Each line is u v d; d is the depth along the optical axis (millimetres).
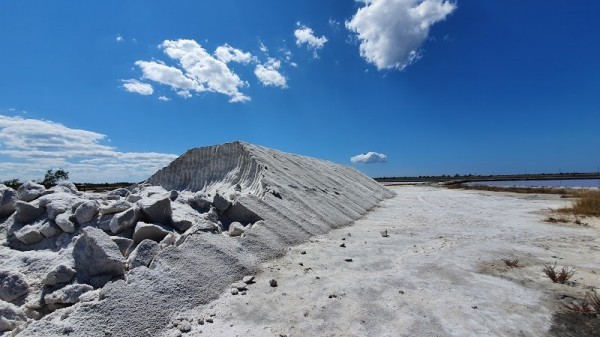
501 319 3969
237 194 8680
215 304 4359
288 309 4211
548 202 16875
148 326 3660
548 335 3652
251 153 12797
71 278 4555
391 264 5984
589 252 6809
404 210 14148
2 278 4418
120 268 4566
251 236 6375
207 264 5047
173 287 4328
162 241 5539
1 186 7117
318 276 5297
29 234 5859
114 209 6359
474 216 12078
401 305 4297
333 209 11172
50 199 6715
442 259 6258
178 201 8078
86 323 3395
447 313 4094
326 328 3771
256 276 5305
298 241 7320
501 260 6227
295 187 11375
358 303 4348
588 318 3996
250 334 3650
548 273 5312
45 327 3281
